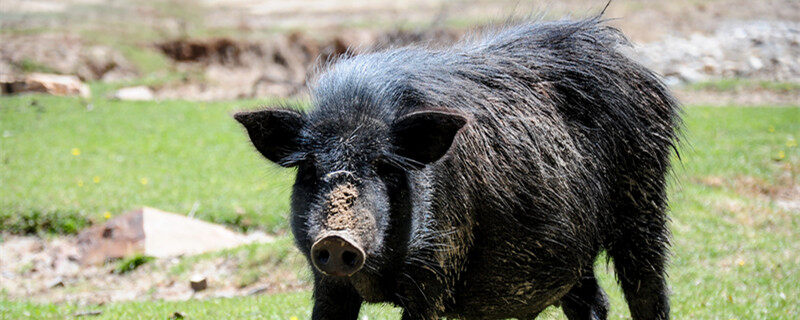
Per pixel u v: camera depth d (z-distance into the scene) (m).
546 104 21.53
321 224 15.62
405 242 17.19
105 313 33.69
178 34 136.50
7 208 52.19
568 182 21.25
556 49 22.64
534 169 20.62
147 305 34.97
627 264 23.03
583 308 24.05
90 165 65.94
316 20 154.00
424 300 18.20
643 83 23.20
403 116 16.86
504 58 21.95
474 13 146.25
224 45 133.38
